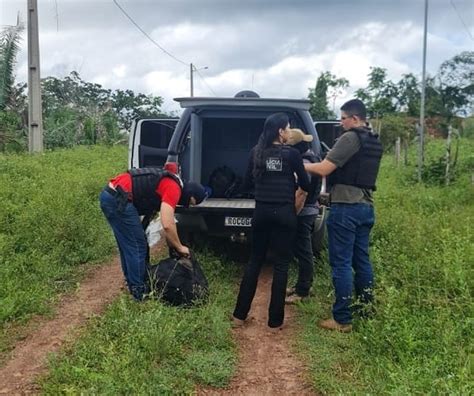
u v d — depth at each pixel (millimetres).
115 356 3973
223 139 7461
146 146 7352
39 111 15211
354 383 3777
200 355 4164
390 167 17156
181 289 5016
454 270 4949
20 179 10219
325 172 4559
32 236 6715
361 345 4254
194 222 6105
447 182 13227
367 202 4691
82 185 9875
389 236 6637
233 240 6207
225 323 4758
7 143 16422
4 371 4020
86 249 6852
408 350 3953
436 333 4113
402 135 26531
